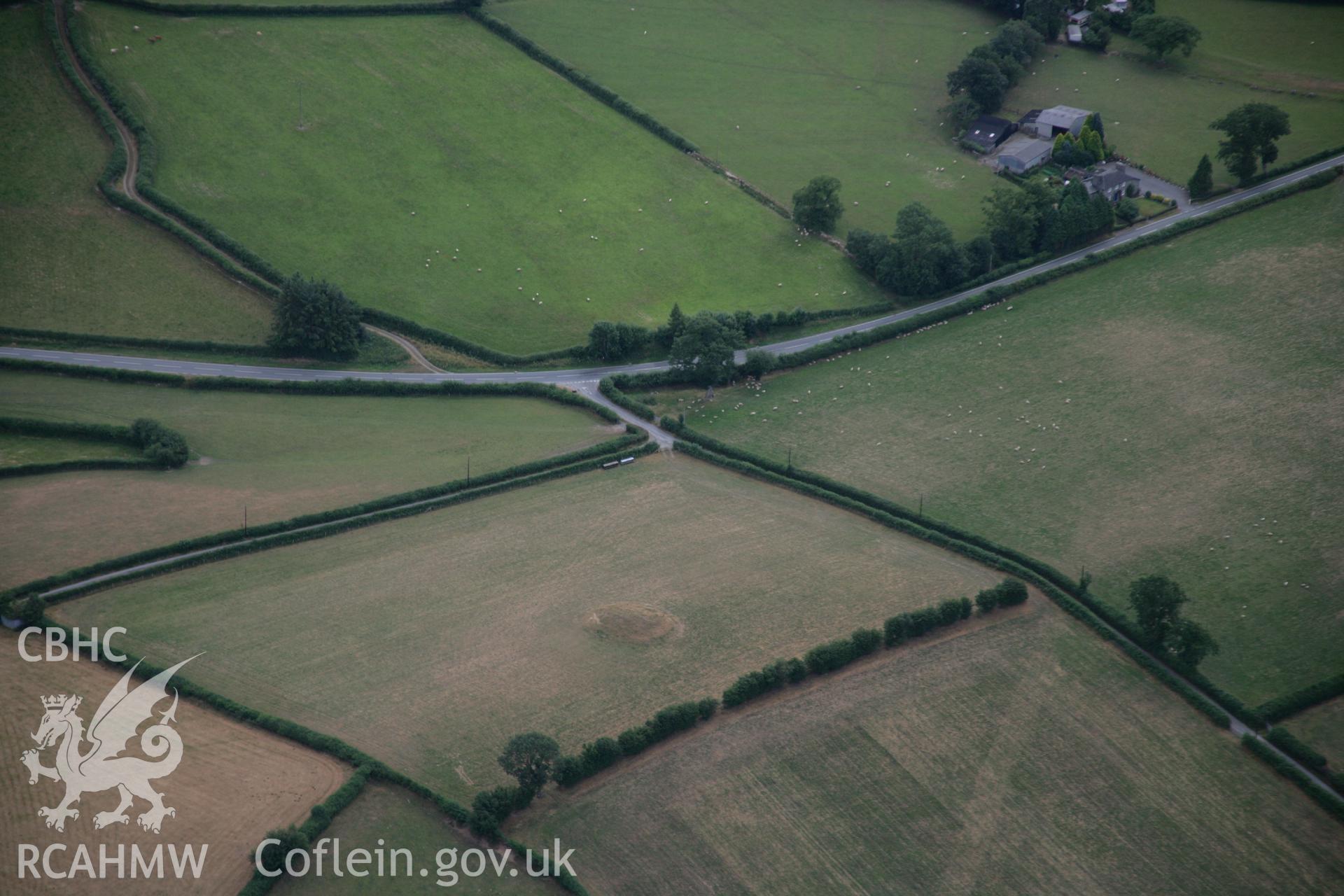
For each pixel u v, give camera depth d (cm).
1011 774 17975
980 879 16562
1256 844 17175
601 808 17062
